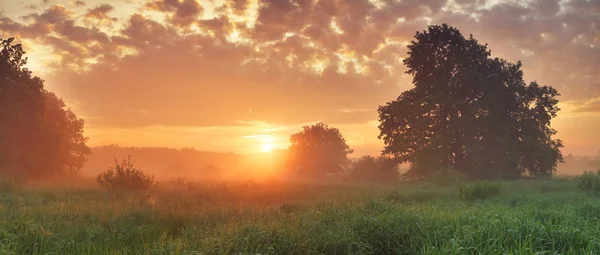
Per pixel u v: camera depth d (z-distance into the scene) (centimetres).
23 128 4125
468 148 4309
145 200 1424
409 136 4706
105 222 971
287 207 1295
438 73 4669
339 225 787
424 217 842
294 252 652
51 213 1059
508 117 4600
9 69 3838
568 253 614
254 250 641
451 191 2144
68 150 5359
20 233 737
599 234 720
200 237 740
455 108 4488
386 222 781
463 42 4722
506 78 4703
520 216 868
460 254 593
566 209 1150
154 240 730
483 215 899
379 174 6444
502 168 4303
